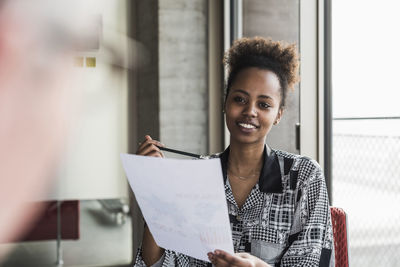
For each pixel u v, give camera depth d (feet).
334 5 7.02
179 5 10.26
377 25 6.27
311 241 3.57
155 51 10.28
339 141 7.46
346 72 6.85
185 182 2.65
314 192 3.72
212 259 2.91
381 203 7.18
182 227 2.90
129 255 7.86
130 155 2.73
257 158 3.87
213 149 10.61
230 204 3.78
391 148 6.58
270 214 3.71
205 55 10.50
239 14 10.00
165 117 10.25
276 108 3.86
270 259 3.65
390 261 7.31
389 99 6.36
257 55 3.90
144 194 2.89
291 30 7.61
